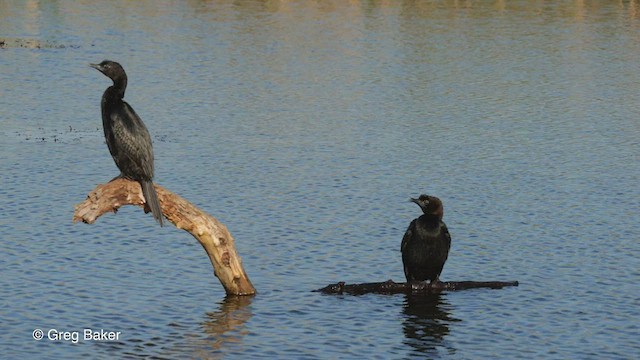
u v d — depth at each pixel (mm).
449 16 68062
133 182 17828
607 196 28453
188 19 66000
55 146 33688
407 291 20812
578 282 21609
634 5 73312
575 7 72312
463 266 22656
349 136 35906
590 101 43031
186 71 49000
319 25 64188
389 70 50000
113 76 17547
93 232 24281
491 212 26812
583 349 18188
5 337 18281
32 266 21953
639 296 20797
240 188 28891
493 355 17906
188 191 28562
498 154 33469
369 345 18297
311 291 20875
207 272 21875
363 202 27562
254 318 19438
